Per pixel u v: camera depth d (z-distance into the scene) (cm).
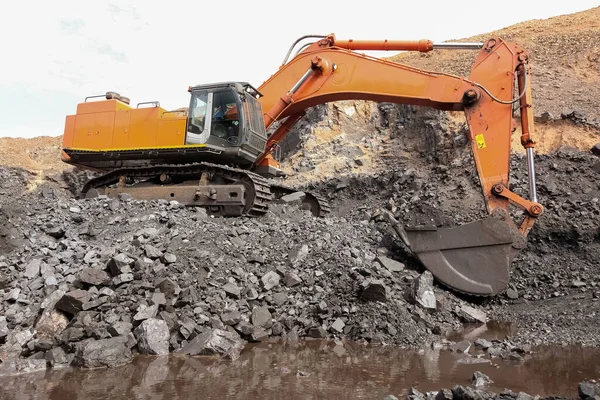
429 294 671
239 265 688
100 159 1024
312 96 968
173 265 622
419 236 783
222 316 575
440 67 1891
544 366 465
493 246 732
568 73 1574
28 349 484
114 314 524
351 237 888
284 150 1988
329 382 412
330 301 644
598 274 816
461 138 1430
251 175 908
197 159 978
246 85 977
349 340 587
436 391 387
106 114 1043
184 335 529
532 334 597
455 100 829
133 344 502
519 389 393
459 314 680
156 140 984
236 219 869
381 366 469
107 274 574
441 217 1078
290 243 782
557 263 880
